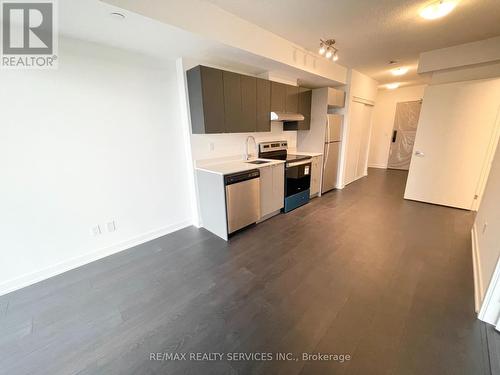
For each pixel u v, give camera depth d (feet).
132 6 5.26
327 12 7.47
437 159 12.32
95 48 7.04
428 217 11.00
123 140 8.09
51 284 6.72
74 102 6.85
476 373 3.94
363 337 4.71
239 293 6.14
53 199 6.88
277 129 13.30
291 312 5.44
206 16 6.73
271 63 9.70
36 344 4.78
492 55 9.94
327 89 13.51
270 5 6.97
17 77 5.88
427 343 4.53
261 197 10.39
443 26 8.67
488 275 5.48
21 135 6.10
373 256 7.71
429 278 6.51
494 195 7.20
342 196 14.73
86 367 4.28
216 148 10.45
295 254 7.98
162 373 4.13
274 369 4.14
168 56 8.59
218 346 4.63
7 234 6.23
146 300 5.99
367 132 19.60
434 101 11.89
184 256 8.09
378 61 13.11
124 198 8.46
